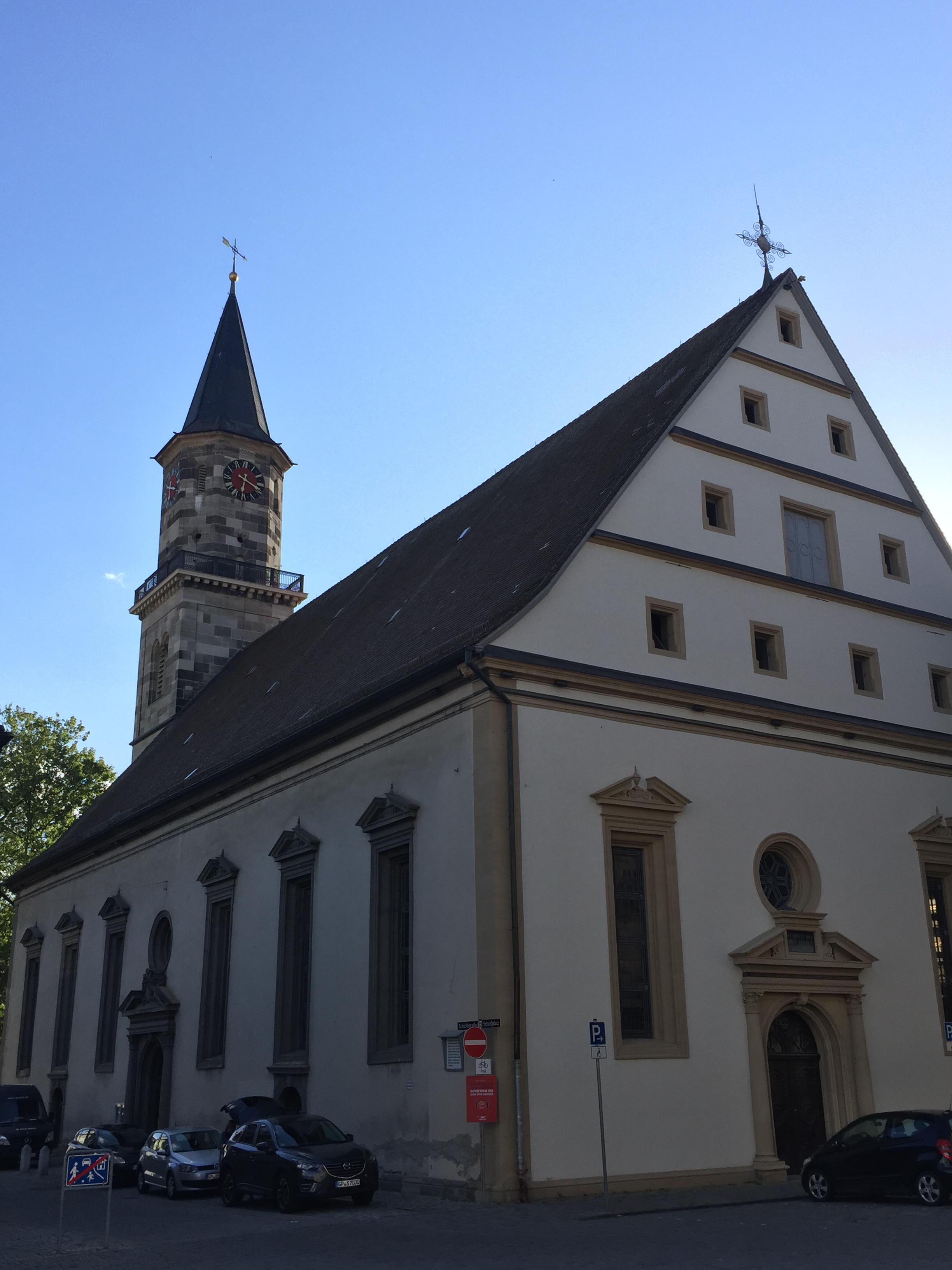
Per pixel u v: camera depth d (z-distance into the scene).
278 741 31.45
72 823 62.75
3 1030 62.88
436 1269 14.46
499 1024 22.12
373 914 26.77
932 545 33.88
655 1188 22.72
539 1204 21.02
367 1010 26.36
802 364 32.94
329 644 39.81
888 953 28.33
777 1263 13.84
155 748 50.78
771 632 29.30
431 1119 23.52
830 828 28.44
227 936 34.25
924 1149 18.88
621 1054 23.28
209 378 58.34
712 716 27.27
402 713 27.03
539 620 25.30
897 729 30.52
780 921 26.47
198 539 54.47
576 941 23.48
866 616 31.45
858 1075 26.53
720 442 29.95
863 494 32.59
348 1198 22.36
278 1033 29.67
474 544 34.88
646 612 27.11
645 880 25.30
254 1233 18.80
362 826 27.58
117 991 40.72
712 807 26.45
